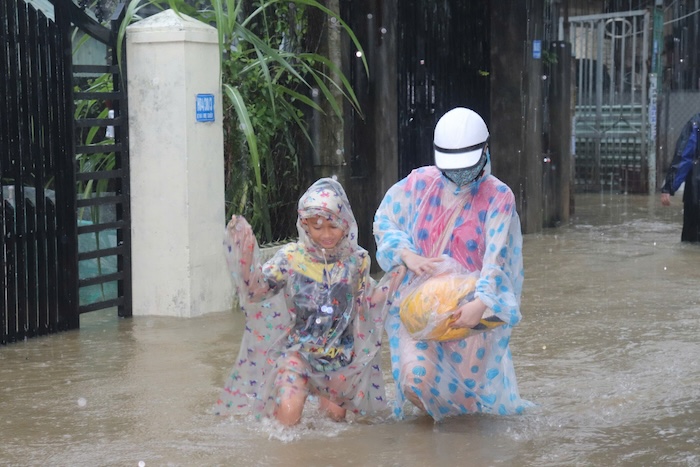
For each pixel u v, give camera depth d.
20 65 10.10
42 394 7.98
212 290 11.66
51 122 10.45
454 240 7.06
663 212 23.58
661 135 29.58
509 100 19.12
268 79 11.79
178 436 6.75
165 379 8.45
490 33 19.19
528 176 19.45
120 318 11.33
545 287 13.37
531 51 19.23
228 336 10.24
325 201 6.79
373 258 14.84
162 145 11.23
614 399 7.68
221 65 11.41
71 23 10.71
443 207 7.11
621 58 28.45
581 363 9.03
